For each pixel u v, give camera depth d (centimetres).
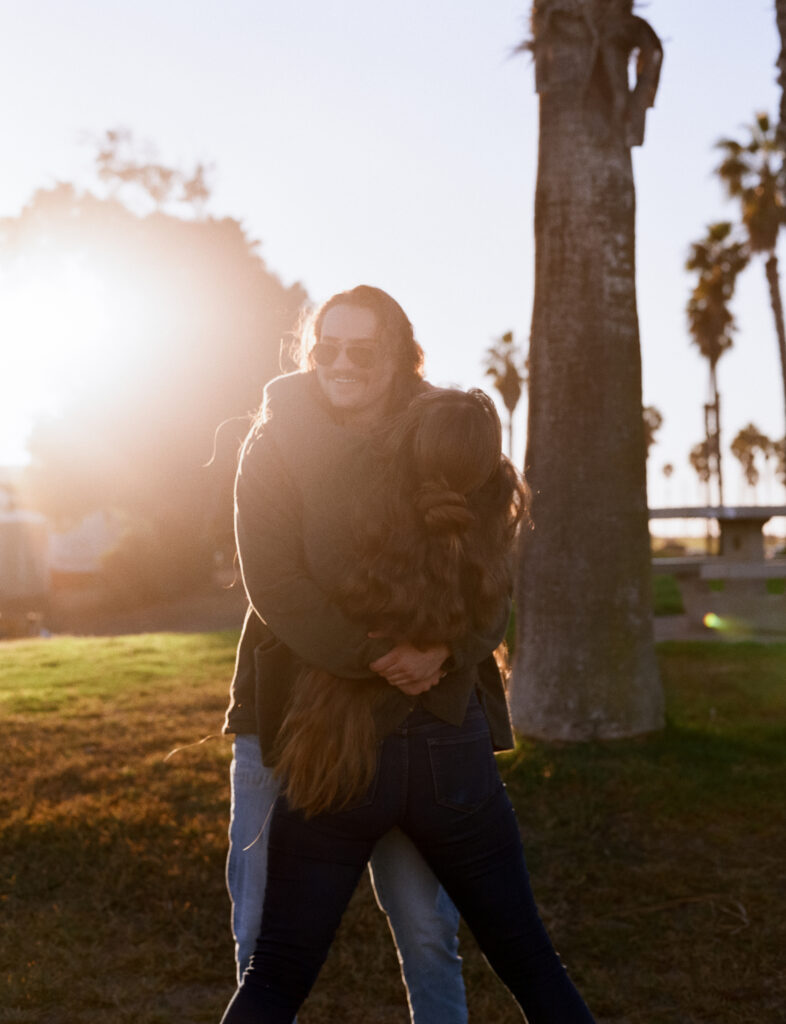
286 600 198
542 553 618
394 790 198
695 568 1287
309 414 209
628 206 622
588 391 611
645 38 617
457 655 199
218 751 598
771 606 1292
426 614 192
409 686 197
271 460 205
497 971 210
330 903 197
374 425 212
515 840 211
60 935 356
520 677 624
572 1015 203
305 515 201
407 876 218
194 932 364
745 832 467
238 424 250
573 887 407
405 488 197
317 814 198
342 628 194
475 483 198
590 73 614
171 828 459
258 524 202
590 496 611
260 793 222
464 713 206
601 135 616
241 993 192
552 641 612
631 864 431
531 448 630
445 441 194
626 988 328
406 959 225
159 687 855
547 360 622
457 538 195
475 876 204
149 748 621
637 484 623
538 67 626
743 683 823
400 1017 313
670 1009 315
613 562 611
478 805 204
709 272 4434
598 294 613
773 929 366
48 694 824
